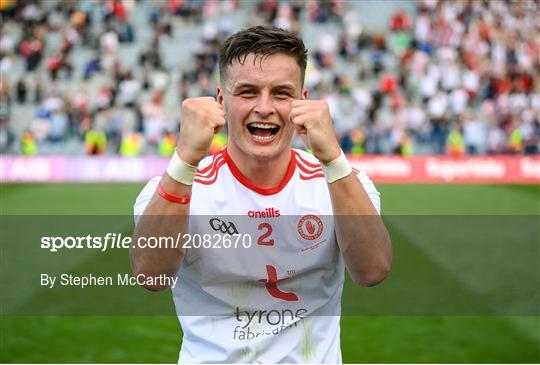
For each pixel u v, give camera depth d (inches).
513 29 1932.8
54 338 432.1
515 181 1457.9
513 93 1692.9
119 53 1811.0
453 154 1562.5
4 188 1248.8
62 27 1835.6
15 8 1844.2
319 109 171.9
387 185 1366.9
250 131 175.3
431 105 1578.5
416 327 461.4
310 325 187.3
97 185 1310.3
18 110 1651.1
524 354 407.5
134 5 1918.1
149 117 1525.6
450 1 1962.4
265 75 169.9
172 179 171.6
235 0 1916.8
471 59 1791.3
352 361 394.9
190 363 185.3
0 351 406.3
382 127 1579.7
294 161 187.6
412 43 1845.5
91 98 1699.1
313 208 184.1
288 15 1903.3
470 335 443.8
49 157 1412.4
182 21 1904.5
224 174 184.4
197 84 1672.0
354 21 1925.4
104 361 393.1
